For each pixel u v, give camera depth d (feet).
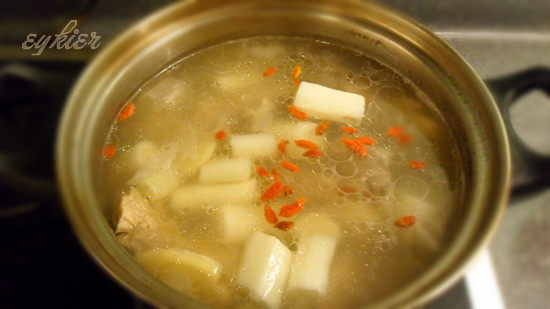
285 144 0.92
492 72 1.06
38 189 0.86
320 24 1.01
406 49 0.94
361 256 0.80
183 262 0.76
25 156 0.89
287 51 1.05
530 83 0.97
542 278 0.81
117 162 0.90
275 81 1.02
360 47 1.02
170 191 0.87
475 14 1.15
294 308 0.75
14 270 0.82
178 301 0.62
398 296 0.63
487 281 0.78
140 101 0.97
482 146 0.79
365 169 0.89
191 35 0.99
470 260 0.66
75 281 0.81
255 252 0.78
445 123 0.91
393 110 0.96
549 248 0.83
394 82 0.99
